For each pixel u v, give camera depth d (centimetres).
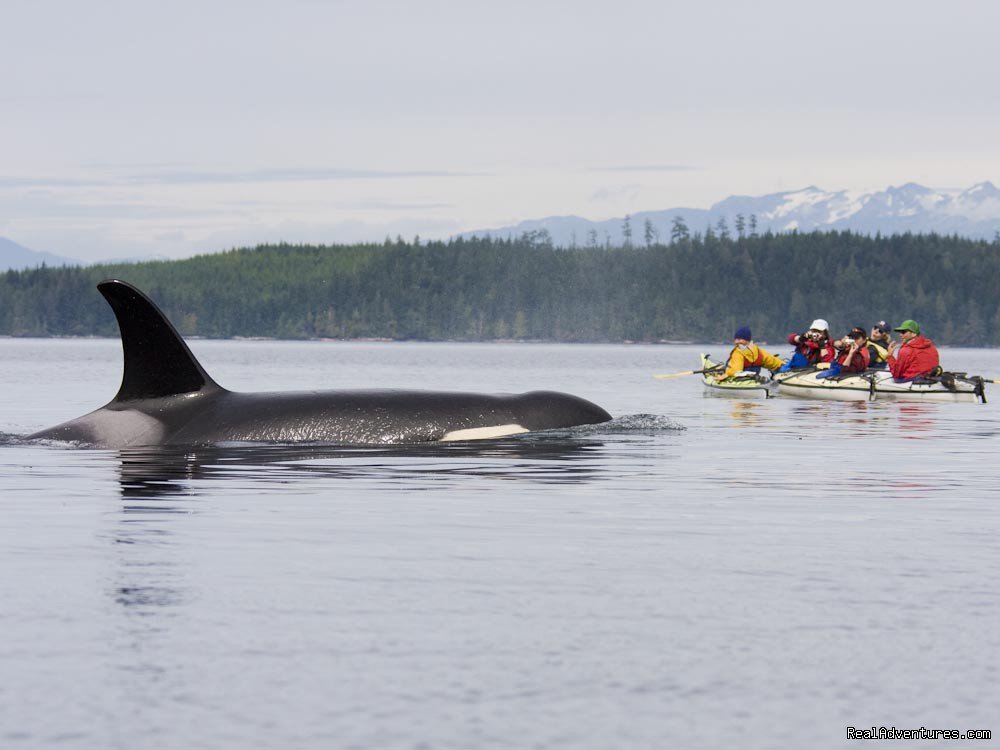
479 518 4831
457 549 4159
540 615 3234
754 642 2984
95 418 7556
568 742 2344
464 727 2414
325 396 7550
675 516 4928
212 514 4891
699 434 8956
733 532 4544
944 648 2933
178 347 7525
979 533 4538
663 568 3853
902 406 13062
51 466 6431
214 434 7281
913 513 5066
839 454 7700
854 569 3841
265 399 7544
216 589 3512
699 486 5906
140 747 2305
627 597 3444
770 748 2327
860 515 5000
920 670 2769
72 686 2630
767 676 2727
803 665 2803
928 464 7112
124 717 2455
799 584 3619
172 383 7575
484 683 2672
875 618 3209
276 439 7225
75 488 5634
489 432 7525
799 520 4850
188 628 3081
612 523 4741
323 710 2498
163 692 2597
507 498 5378
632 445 7694
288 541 4291
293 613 3241
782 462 7150
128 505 5128
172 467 6347
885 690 2638
